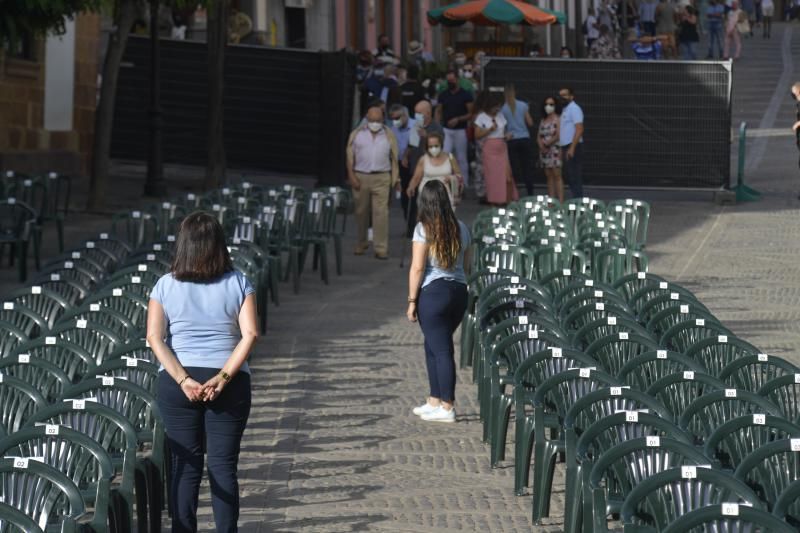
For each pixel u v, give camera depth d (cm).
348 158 4806
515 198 5844
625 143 6650
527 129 6075
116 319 2580
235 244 3562
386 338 3525
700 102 6575
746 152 8306
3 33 3916
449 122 6209
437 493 2209
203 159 7288
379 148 4775
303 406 2797
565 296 2884
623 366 2152
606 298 2748
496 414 2347
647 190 6781
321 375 3086
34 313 2430
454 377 2670
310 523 2045
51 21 4119
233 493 1781
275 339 3488
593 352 2305
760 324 3712
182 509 1778
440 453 2456
